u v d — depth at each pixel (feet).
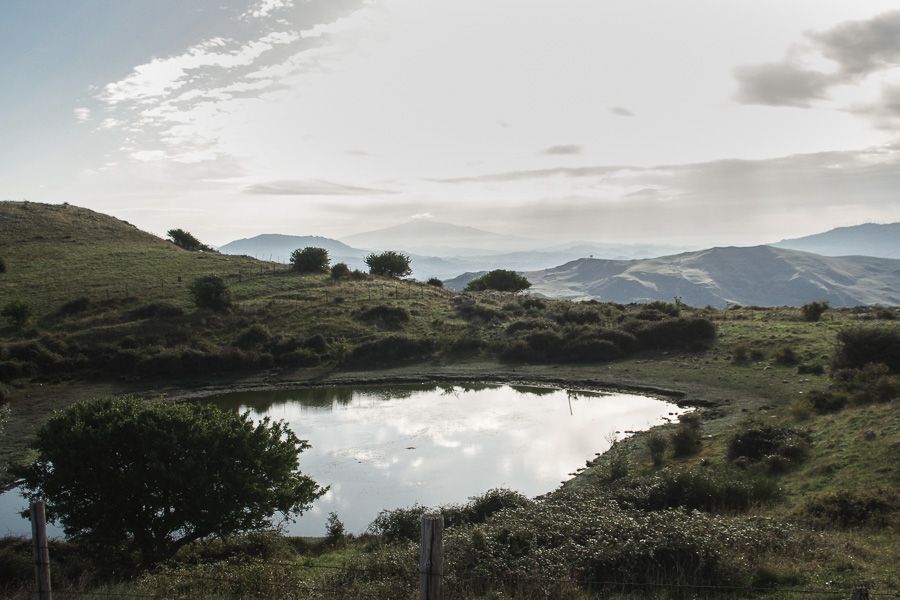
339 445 145.79
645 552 48.16
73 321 254.68
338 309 285.23
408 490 115.65
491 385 212.43
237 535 81.46
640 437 137.08
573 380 207.92
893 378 121.80
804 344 199.52
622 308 291.17
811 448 94.22
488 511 81.56
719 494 73.92
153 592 47.60
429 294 327.26
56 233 396.16
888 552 48.85
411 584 47.19
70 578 63.72
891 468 74.28
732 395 168.25
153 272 327.88
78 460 67.87
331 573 55.52
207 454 70.59
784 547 50.37
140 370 221.05
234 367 231.30
